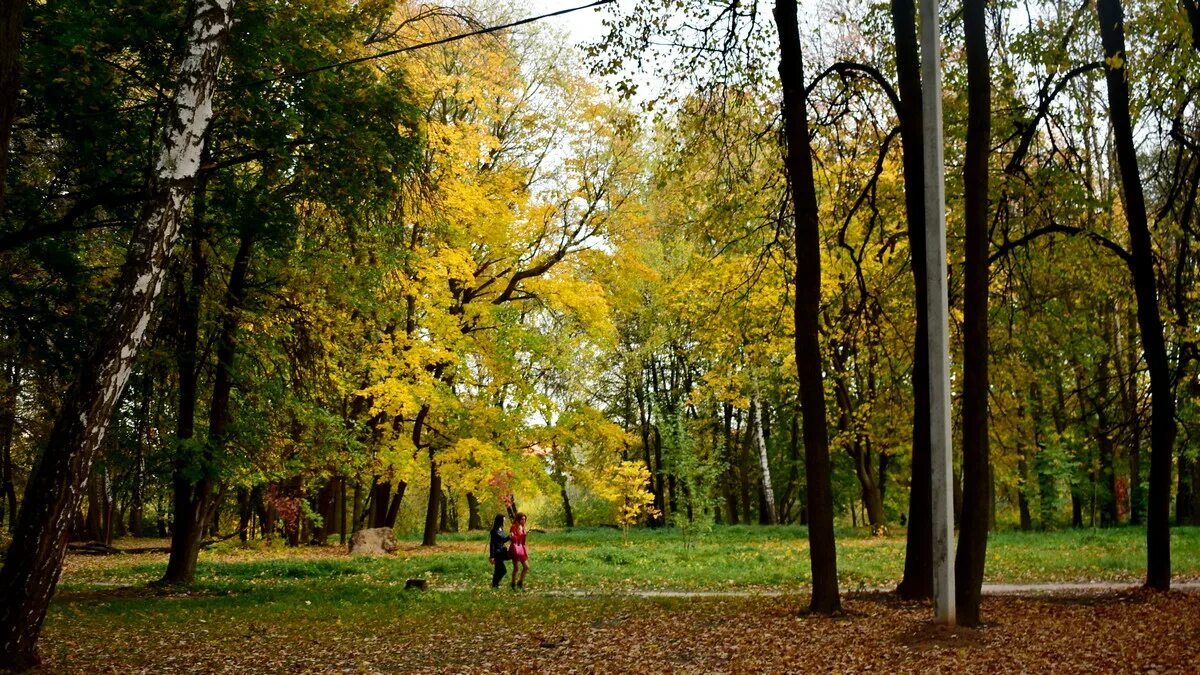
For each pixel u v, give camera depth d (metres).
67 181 13.90
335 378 20.28
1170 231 14.98
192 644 10.34
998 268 15.59
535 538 35.09
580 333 31.34
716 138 14.88
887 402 19.42
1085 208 14.39
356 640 10.76
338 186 14.16
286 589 17.11
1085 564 18.83
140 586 17.42
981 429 10.48
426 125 17.30
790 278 16.95
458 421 28.77
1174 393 16.14
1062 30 14.12
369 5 14.65
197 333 17.27
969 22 11.05
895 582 16.69
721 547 26.25
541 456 31.39
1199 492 32.22
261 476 18.56
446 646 10.35
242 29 13.02
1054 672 7.72
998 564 19.39
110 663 8.91
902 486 37.50
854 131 17.75
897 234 15.80
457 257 26.36
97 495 38.16
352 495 46.94
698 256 22.67
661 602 14.15
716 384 31.03
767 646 9.62
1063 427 31.88
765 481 38.62
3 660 8.00
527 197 30.56
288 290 17.47
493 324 29.67
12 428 19.56
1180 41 12.01
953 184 14.48
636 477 30.02
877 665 8.39
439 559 23.59
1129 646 8.79
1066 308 17.33
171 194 8.89
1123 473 30.06
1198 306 16.00
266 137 13.69
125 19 12.12
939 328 10.18
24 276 14.36
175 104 9.03
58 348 13.69
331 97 14.06
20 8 7.16
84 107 11.91
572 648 10.08
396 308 21.83
